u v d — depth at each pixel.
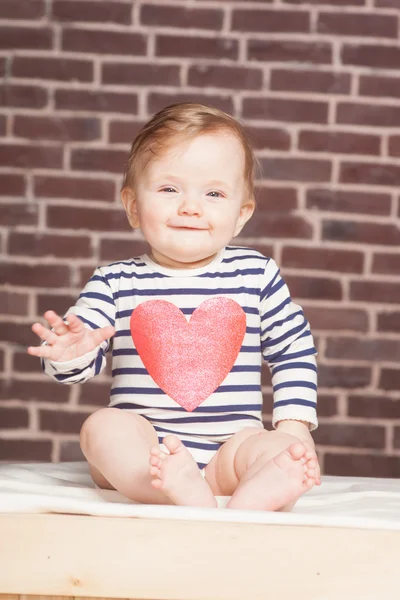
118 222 3.34
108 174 3.35
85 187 3.34
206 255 1.69
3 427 3.30
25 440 3.30
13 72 3.36
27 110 3.36
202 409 1.64
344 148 3.35
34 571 1.27
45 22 3.36
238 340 1.69
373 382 3.33
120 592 1.27
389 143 3.36
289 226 3.34
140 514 1.29
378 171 3.36
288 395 1.70
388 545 1.27
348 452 3.32
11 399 3.30
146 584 1.26
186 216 1.65
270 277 1.75
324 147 3.35
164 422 1.64
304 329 1.76
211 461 1.61
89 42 3.35
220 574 1.26
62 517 1.28
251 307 1.72
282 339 1.73
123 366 1.68
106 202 3.34
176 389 1.64
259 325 1.73
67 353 1.49
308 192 3.34
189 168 1.65
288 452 1.39
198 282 1.71
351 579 1.26
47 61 3.36
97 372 1.61
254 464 1.49
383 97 3.36
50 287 3.33
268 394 3.24
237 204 1.70
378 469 3.31
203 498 1.37
